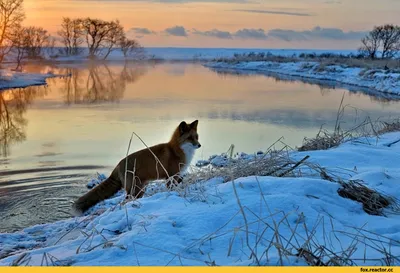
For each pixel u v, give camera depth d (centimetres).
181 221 397
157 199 485
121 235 380
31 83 3725
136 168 679
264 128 1608
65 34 10338
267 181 487
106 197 682
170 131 1546
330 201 448
